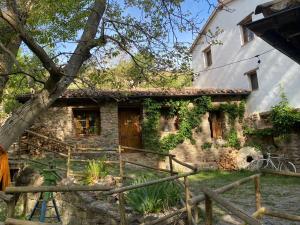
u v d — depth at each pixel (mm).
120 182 9188
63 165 12180
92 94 13641
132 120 15938
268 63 15633
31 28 8016
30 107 7047
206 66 20828
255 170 14844
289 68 14516
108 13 8539
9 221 2848
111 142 14727
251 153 15711
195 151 15758
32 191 3135
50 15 7707
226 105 16547
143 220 5988
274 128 14953
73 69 7426
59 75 6867
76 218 7535
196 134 15914
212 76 20000
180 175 5520
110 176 9297
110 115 14961
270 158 14781
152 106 15281
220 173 14375
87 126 15094
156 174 11336
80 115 15086
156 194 6648
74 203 7680
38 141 13938
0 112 15570
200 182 11977
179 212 5473
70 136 14398
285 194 9531
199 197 2969
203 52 21078
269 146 15641
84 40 7598
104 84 9672
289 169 14281
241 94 16688
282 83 14812
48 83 7098
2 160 6496
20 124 6945
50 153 13914
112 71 9281
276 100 15102
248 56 16984
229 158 15562
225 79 18766
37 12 7801
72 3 7738
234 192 9844
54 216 8258
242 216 2467
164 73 9414
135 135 15820
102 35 7707
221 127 16781
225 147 16234
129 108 15984
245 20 17234
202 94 15852
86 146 14461
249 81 16828
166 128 15820
